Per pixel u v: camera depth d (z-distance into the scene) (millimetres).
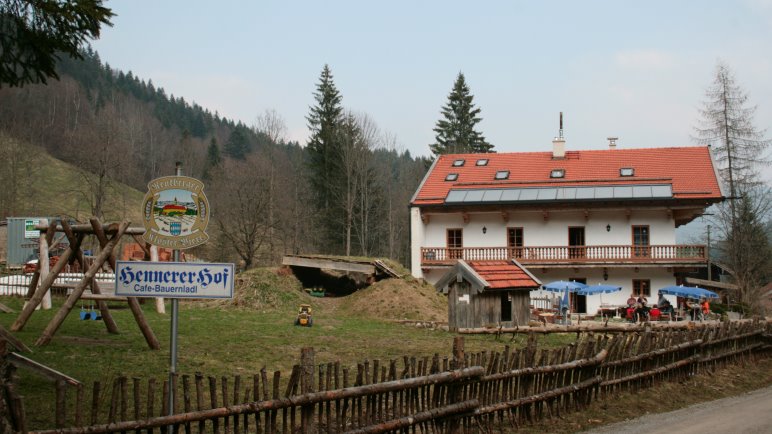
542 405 12922
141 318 16672
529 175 46469
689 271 41781
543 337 24938
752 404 15945
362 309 31812
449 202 43406
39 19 10781
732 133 55312
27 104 85312
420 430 10648
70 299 16359
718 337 20344
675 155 45969
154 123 114562
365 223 69188
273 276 33219
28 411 10391
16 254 42844
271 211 57531
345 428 9570
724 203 55281
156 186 8773
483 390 11664
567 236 43125
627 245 41625
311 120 72938
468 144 79125
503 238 44000
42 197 69812
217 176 64062
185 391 8406
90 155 57219
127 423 7855
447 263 43750
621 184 42688
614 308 40250
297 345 19562
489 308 25312
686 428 12977
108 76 140750
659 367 16969
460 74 79875
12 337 14383
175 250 8797
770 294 64312
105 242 17156
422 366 10711
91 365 14156
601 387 14805
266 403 8773
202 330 21422
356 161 69438
